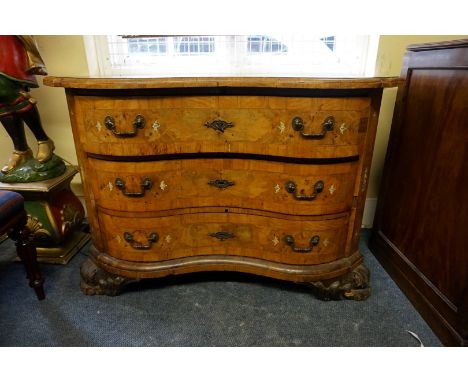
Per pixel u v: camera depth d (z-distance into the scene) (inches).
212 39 64.9
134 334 45.8
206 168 46.8
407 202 53.4
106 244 52.1
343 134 42.6
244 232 50.4
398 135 55.8
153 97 41.8
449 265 43.4
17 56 51.3
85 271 53.4
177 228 49.9
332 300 51.8
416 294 50.0
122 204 47.6
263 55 65.9
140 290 54.5
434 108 46.7
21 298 52.6
